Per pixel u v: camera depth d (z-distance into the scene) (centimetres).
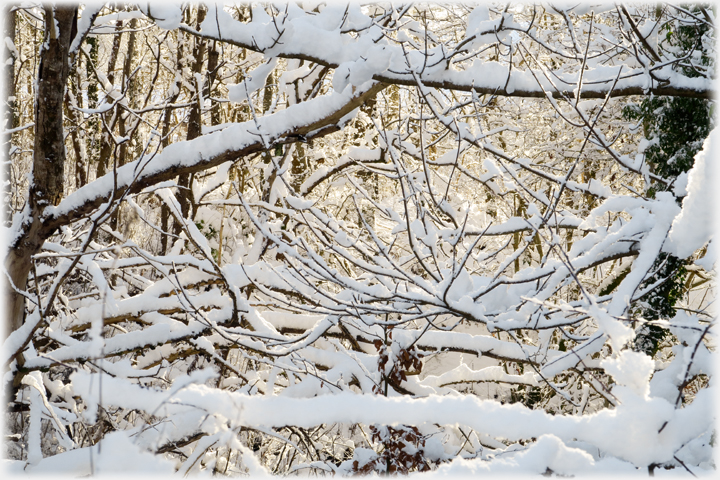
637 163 521
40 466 411
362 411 205
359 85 443
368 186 1028
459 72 485
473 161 1048
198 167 472
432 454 500
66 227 524
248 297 694
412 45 573
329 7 491
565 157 980
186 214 767
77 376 191
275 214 832
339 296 571
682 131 626
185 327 531
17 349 423
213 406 199
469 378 611
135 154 1112
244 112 1060
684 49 605
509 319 501
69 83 845
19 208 686
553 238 420
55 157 462
